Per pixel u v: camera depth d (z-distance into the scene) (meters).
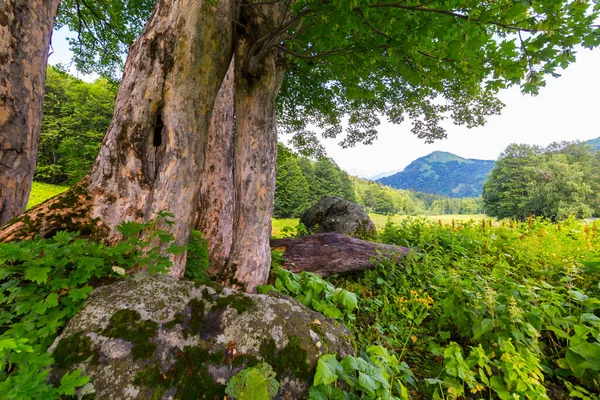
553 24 1.59
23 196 2.69
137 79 2.67
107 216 2.45
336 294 3.13
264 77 3.43
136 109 2.58
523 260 4.76
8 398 1.03
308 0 2.21
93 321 1.58
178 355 1.58
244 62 3.26
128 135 2.54
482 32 2.03
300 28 2.82
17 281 1.66
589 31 1.55
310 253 4.92
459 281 3.17
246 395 1.42
